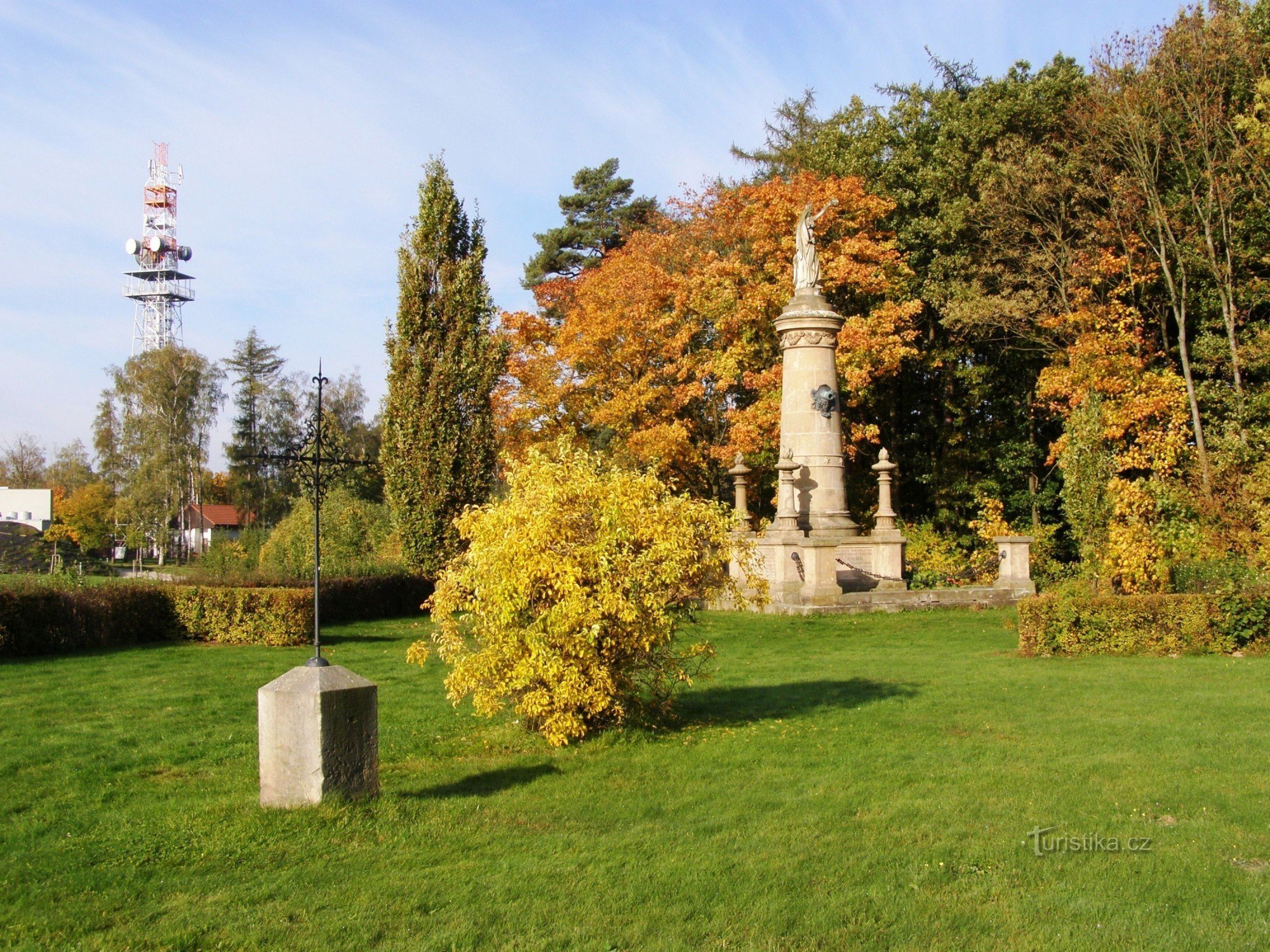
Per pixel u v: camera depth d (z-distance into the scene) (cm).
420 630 2038
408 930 528
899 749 912
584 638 924
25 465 9031
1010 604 2272
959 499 3400
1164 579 1816
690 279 3209
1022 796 759
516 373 3222
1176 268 2745
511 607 925
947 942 511
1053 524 3228
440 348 2509
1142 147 2658
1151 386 2666
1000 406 3462
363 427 6938
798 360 2447
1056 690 1213
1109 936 514
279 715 732
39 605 1625
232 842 657
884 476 2461
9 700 1196
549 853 644
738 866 618
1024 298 2909
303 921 540
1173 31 2620
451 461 2450
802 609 2103
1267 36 2709
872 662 1484
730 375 2967
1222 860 620
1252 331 2695
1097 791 766
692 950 505
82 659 1559
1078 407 2214
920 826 689
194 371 5844
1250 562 1844
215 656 1609
